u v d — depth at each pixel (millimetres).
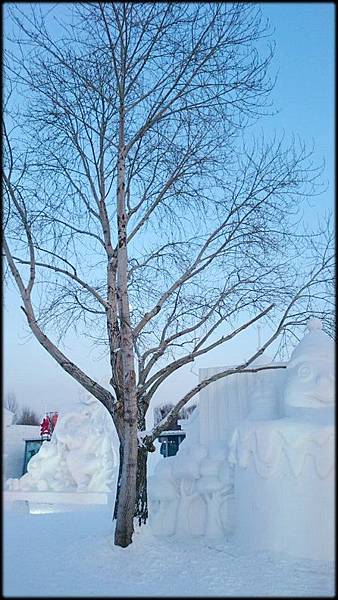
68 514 14539
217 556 8773
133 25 10789
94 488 18453
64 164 11836
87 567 8336
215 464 10281
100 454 19141
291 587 7285
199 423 11312
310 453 8648
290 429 8820
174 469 10789
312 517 8531
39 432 25375
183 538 10109
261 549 8859
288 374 9906
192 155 11461
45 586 7395
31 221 11102
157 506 10711
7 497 18219
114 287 11094
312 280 11336
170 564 8453
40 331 10336
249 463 9234
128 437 9516
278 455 8914
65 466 19234
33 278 10359
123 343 9766
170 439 19062
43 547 9609
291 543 8586
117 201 10641
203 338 10734
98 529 11211
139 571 8180
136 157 11758
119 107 10938
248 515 9188
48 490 18641
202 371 11312
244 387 10875
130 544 9305
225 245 11305
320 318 11227
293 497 8680
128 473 9461
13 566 8391
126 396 9586
